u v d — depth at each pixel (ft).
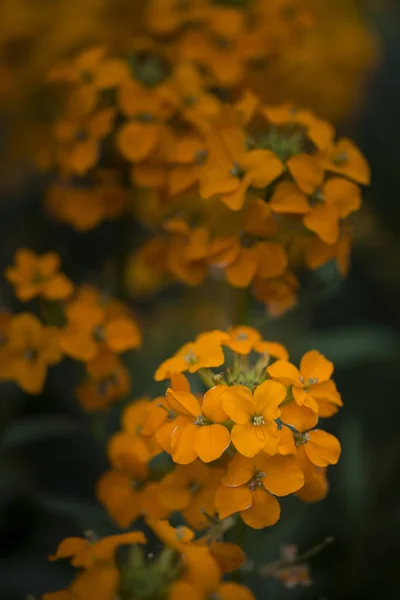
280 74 1.91
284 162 1.63
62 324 1.71
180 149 1.69
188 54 1.79
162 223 1.76
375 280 2.36
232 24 1.80
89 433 1.78
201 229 1.65
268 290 1.66
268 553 1.70
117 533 1.69
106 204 1.80
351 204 1.62
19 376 1.65
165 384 1.70
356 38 2.11
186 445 1.43
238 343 1.52
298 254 1.68
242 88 1.86
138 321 1.94
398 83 2.74
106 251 2.28
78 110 1.73
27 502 1.91
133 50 1.80
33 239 2.30
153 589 1.38
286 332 1.95
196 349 1.51
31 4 2.02
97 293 1.76
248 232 1.62
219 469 1.48
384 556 1.85
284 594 1.76
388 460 1.94
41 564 1.85
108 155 1.80
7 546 1.90
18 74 1.98
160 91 1.73
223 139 1.62
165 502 1.48
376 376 2.11
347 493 1.82
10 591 1.82
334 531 1.86
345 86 2.08
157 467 1.57
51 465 1.97
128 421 1.58
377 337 1.88
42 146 1.88
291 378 1.45
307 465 1.44
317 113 2.04
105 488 1.57
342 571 1.83
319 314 2.31
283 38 1.83
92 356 1.65
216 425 1.43
